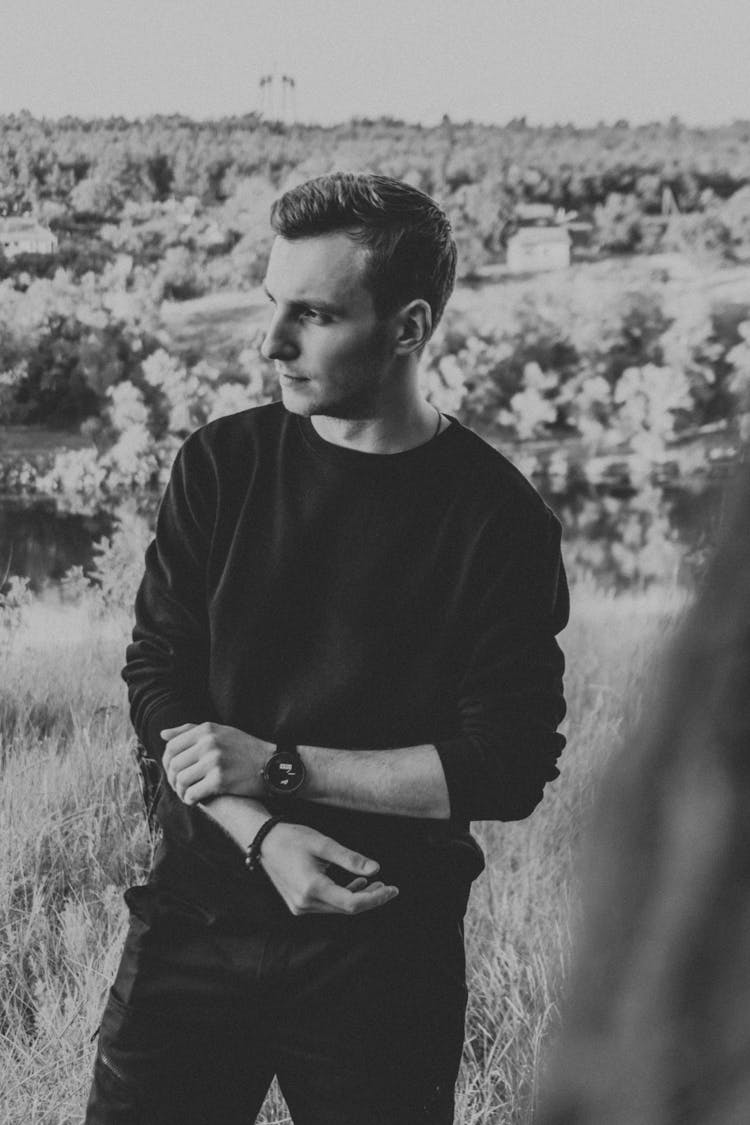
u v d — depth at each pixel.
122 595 3.92
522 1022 2.23
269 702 1.45
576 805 2.80
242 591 1.46
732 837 0.25
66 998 2.37
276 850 1.36
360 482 1.45
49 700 3.44
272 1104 2.16
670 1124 0.25
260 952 1.43
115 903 2.57
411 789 1.39
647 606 4.62
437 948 1.46
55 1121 2.12
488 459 1.47
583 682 3.57
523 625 1.45
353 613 1.43
